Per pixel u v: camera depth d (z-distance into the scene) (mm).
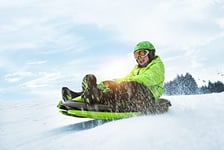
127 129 4504
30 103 10695
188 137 4109
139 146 3912
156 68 5574
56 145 4387
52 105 9469
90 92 5000
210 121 4797
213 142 3936
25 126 6035
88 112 5035
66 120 6426
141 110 5340
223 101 6445
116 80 5895
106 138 4281
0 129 5824
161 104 5562
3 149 4531
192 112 5480
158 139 4062
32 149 4387
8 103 10938
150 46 5746
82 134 4672
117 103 5215
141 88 5336
